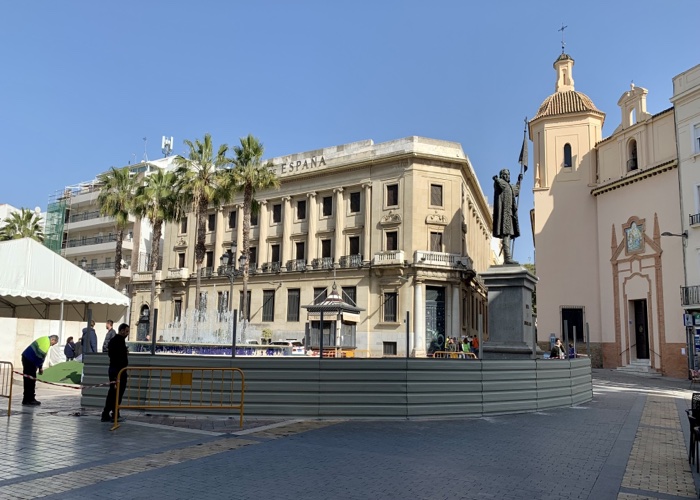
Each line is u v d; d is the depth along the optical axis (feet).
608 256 116.26
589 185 122.42
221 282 156.76
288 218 149.18
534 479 21.77
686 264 96.63
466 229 144.66
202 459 23.80
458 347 117.19
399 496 18.93
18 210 228.22
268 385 35.76
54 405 41.06
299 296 142.31
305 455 25.04
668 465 24.97
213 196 127.24
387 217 132.26
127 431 30.35
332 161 142.10
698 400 25.53
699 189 95.81
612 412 43.70
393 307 128.67
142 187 143.95
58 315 102.12
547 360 44.96
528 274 47.55
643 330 108.99
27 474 20.62
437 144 133.28
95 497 17.98
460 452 26.45
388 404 35.91
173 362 36.78
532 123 131.64
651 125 108.58
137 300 176.55
